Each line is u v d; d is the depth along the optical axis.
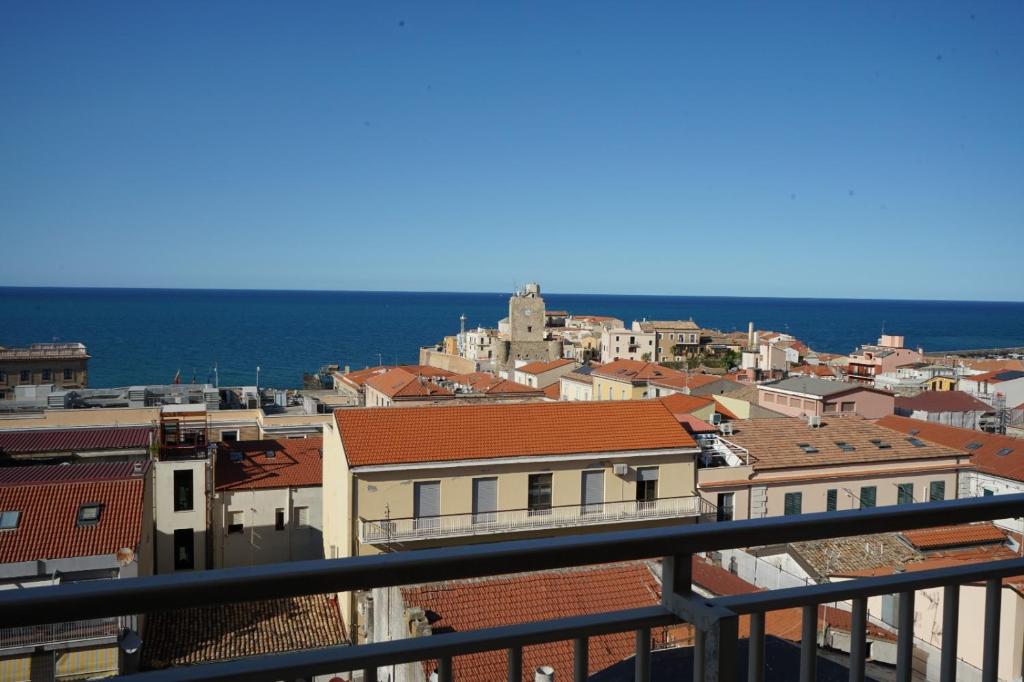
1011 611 12.83
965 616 13.28
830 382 67.50
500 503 32.53
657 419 36.41
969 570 3.65
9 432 42.84
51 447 40.09
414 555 2.70
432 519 31.48
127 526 27.16
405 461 31.19
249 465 42.66
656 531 3.05
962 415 60.59
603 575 20.23
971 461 40.94
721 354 142.62
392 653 2.82
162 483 37.88
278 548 40.59
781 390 67.06
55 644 21.50
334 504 34.78
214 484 40.03
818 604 3.38
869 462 38.62
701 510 35.25
